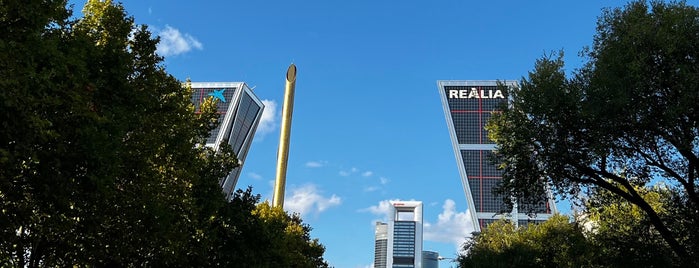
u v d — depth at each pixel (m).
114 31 20.86
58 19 15.31
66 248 19.73
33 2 12.40
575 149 19.84
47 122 11.77
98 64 17.25
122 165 18.86
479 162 181.38
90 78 16.56
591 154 19.48
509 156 21.75
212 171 29.39
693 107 17.08
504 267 46.75
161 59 22.28
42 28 13.13
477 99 191.50
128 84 18.52
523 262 45.56
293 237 52.38
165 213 21.28
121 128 16.95
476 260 52.56
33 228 17.03
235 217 32.19
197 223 26.27
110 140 16.45
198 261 27.64
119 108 17.58
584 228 42.34
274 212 54.75
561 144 19.77
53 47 12.79
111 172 16.58
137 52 21.62
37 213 17.06
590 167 20.73
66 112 14.36
